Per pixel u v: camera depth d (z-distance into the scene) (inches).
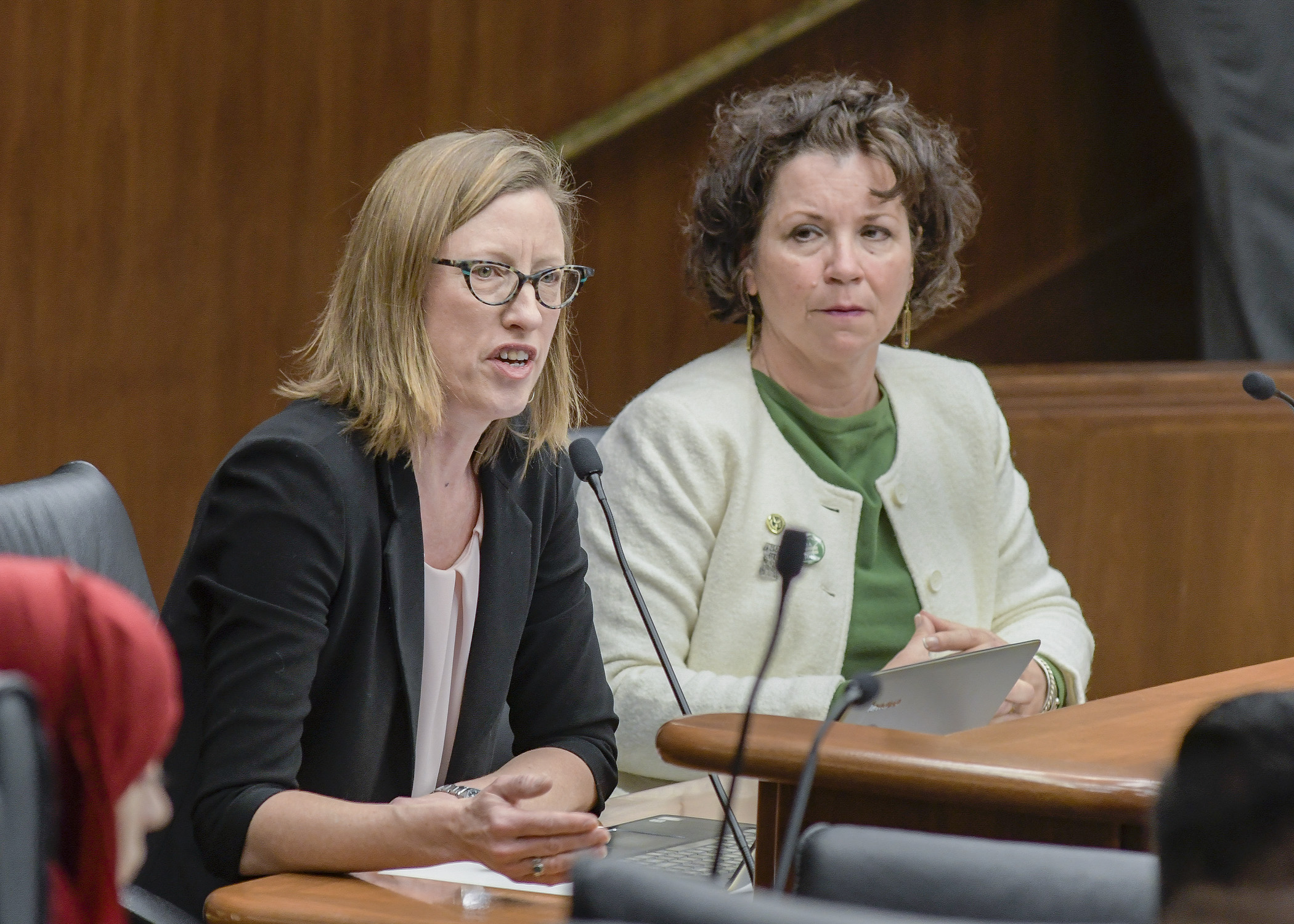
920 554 366.0
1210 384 524.4
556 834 206.1
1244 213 699.4
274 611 230.4
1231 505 516.4
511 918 188.4
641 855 230.4
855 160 355.6
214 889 238.5
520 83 714.2
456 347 249.8
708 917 99.2
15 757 109.3
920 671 232.5
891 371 383.9
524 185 255.8
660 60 735.7
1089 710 229.5
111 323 649.0
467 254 249.1
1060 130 826.2
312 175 677.9
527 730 283.4
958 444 378.3
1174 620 518.0
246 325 672.4
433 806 208.8
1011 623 381.4
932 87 799.7
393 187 252.7
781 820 203.8
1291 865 95.2
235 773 224.8
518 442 275.3
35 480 277.0
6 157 626.8
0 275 629.6
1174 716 224.2
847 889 141.0
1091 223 836.0
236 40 660.7
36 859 110.2
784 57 765.3
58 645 126.1
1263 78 690.2
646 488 353.1
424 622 254.2
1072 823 184.4
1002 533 383.2
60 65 632.4
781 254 356.8
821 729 166.4
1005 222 821.9
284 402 679.1
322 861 211.2
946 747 197.3
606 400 745.6
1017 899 138.6
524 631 283.6
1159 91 833.5
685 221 395.5
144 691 129.2
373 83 686.5
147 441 658.2
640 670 338.6
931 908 139.8
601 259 738.8
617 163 735.7
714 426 355.6
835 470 360.8
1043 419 522.3
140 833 135.0
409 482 249.9
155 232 653.9
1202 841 98.1
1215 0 689.6
